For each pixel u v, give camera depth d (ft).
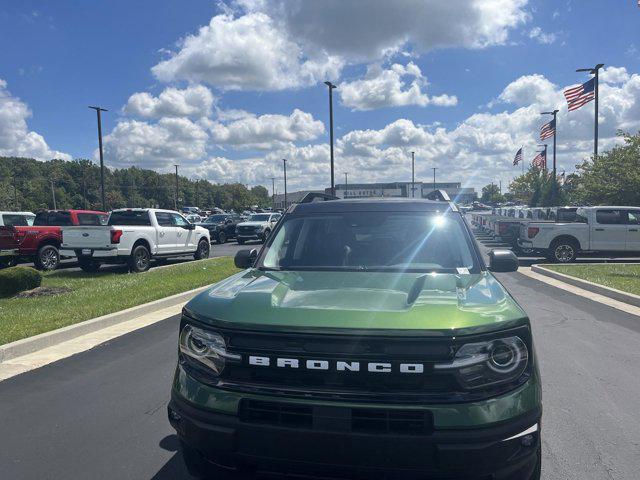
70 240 46.91
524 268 50.29
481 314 8.43
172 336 23.32
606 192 70.74
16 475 11.24
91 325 24.31
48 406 15.08
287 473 8.34
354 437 7.79
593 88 77.51
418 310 8.46
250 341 8.39
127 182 501.97
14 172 469.98
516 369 8.27
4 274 32.78
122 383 17.02
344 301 9.02
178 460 11.93
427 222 13.30
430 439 7.64
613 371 17.93
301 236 13.38
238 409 8.28
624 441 12.72
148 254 50.24
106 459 11.96
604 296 33.30
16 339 21.04
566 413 14.40
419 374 7.88
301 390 8.08
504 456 7.82
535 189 136.15
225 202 485.56
